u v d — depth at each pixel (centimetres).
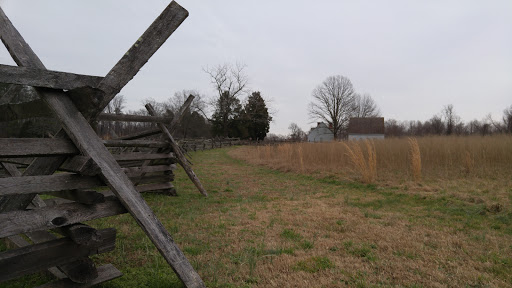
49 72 205
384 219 494
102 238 225
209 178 1062
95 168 208
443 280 283
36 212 190
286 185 893
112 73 231
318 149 1303
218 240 395
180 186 869
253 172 1246
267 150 1753
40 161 216
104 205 224
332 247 370
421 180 818
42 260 203
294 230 439
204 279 286
